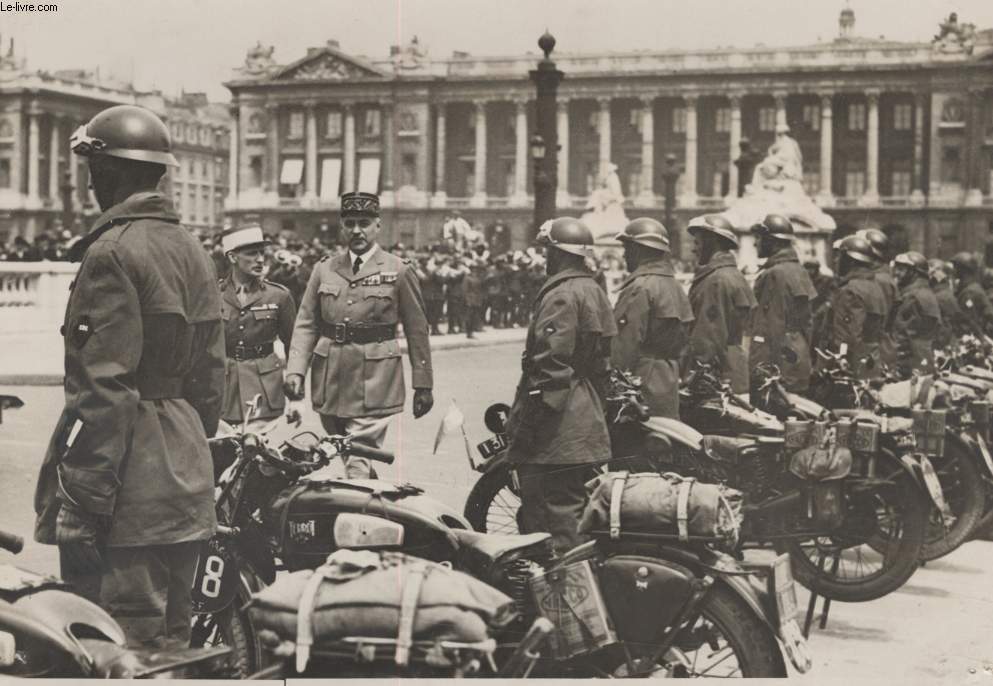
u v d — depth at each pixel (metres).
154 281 4.27
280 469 5.05
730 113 107.25
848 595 7.18
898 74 98.75
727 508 4.56
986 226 96.69
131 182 4.47
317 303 7.72
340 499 4.91
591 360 6.48
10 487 10.68
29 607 3.57
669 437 7.42
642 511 4.51
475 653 3.63
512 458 6.42
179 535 4.29
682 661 4.44
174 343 4.34
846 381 8.88
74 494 4.10
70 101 107.88
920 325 12.23
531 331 6.43
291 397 7.66
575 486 6.47
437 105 111.88
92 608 3.68
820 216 38.50
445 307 45.06
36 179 105.44
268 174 116.06
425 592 3.71
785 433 7.11
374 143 113.31
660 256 8.06
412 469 11.87
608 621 4.44
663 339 7.86
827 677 5.79
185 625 4.49
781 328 10.41
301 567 4.98
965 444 8.56
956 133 97.50
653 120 107.81
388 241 111.62
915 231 98.62
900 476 7.16
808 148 104.81
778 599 4.42
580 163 110.56
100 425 4.10
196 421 4.46
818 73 100.62
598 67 106.25
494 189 112.88
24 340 27.45
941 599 7.79
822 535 7.13
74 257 4.45
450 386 21.36
